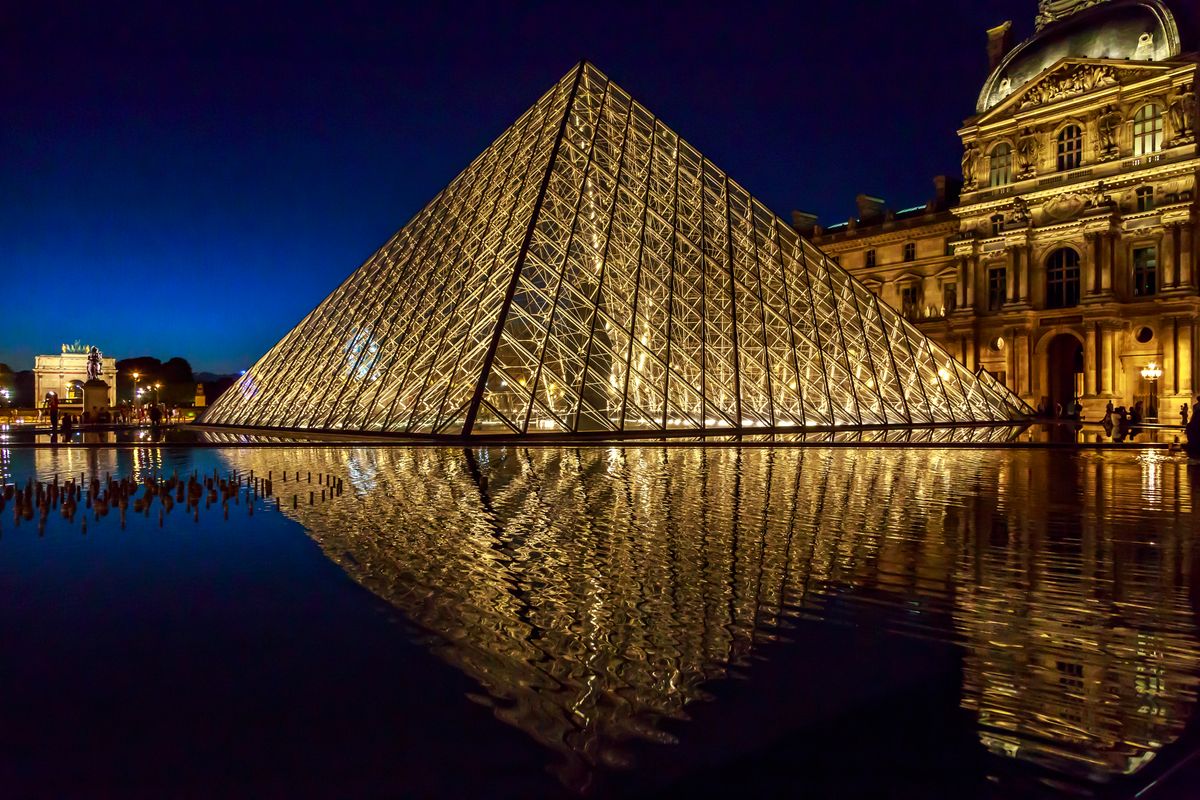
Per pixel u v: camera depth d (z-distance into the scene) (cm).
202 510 1650
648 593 962
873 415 5316
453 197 6034
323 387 5225
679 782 494
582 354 4247
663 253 4997
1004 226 7694
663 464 2683
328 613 872
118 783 488
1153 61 6762
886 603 922
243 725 576
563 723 584
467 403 3941
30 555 1198
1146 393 6838
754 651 751
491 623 837
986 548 1242
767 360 4941
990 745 552
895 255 8888
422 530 1391
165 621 841
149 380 16625
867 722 589
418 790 481
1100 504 1742
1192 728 582
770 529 1402
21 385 16900
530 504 1712
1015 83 7756
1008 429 5544
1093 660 730
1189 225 6575
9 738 554
